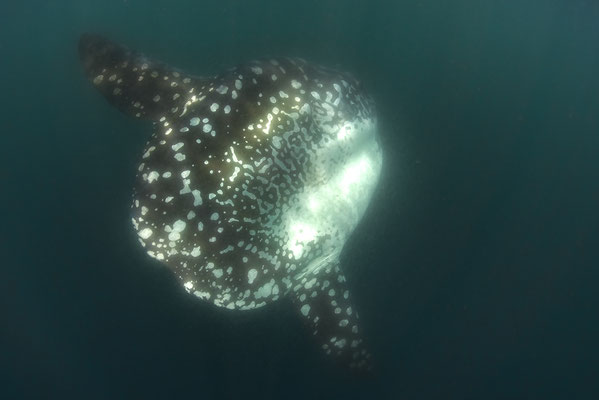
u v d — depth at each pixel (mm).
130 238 10281
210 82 5562
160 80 5953
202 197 4898
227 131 5113
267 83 5492
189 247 4918
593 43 24438
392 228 9180
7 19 20391
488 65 16281
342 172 6059
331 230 5781
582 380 10188
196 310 8609
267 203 5207
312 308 5816
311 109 5781
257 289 5262
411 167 10414
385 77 13578
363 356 5879
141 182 5004
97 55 6375
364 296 9203
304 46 15211
